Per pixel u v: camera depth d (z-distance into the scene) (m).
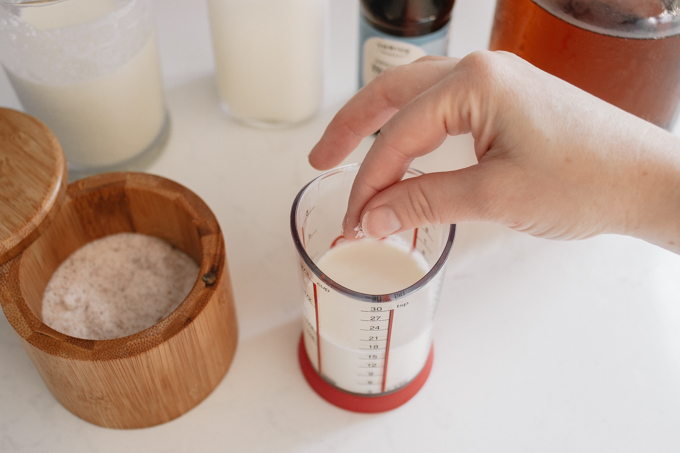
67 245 0.47
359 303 0.38
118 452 0.44
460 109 0.38
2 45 0.46
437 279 0.39
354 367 0.43
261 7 0.49
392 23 0.49
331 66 0.60
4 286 0.41
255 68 0.53
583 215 0.38
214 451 0.44
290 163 0.55
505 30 0.49
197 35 0.62
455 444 0.44
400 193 0.39
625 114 0.38
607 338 0.48
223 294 0.43
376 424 0.45
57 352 0.39
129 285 0.46
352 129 0.44
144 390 0.42
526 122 0.37
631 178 0.37
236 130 0.57
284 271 0.50
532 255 0.51
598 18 0.44
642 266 0.51
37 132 0.42
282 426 0.45
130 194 0.46
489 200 0.38
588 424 0.45
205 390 0.45
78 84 0.47
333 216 0.44
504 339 0.48
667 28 0.44
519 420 0.45
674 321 0.49
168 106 0.58
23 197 0.40
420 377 0.46
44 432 0.45
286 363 0.47
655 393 0.46
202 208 0.44
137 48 0.49
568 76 0.47
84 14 0.47
